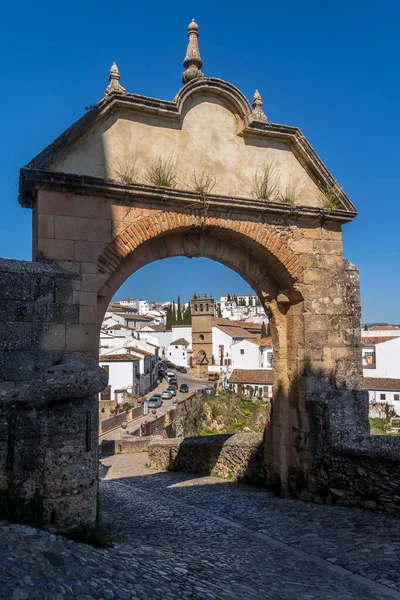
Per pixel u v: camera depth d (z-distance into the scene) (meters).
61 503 6.00
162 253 10.51
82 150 9.30
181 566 6.07
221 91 10.61
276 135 11.09
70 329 8.02
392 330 65.38
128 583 4.69
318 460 10.45
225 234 10.75
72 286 8.07
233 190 10.64
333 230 11.62
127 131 9.75
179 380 72.88
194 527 9.06
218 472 14.81
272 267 11.40
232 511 10.22
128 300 175.38
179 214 9.98
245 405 39.09
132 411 43.00
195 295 77.31
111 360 53.91
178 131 10.24
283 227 11.08
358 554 7.21
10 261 7.65
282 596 5.54
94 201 9.22
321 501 10.30
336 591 5.87
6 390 6.09
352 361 11.37
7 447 5.93
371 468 9.42
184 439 17.20
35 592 3.94
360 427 10.86
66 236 8.91
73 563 4.75
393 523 8.51
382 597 5.75
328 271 11.44
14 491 5.89
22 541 4.95
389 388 51.44
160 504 11.38
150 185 9.52
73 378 6.17
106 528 8.18
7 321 7.37
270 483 11.85
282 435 11.37
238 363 72.50
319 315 11.22
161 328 109.94
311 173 11.55
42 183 8.77
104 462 22.27
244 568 6.57
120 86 9.75
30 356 7.52
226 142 10.73
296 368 11.26
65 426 6.16
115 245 9.26
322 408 10.52
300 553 7.46
